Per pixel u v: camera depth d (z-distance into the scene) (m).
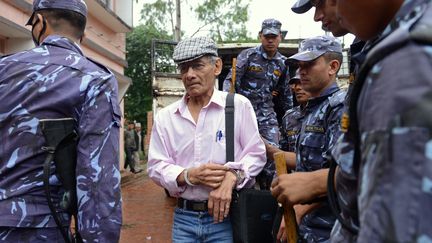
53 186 1.83
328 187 1.24
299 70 2.42
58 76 1.86
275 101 5.06
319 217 2.10
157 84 7.46
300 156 2.34
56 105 1.83
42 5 2.03
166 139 2.59
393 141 0.73
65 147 1.84
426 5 0.83
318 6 1.77
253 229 2.37
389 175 0.72
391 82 0.77
